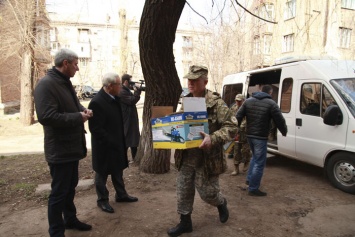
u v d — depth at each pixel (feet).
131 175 17.87
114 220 12.12
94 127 12.29
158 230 11.37
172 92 17.43
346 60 17.87
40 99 9.26
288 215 12.84
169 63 16.56
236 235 11.03
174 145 9.49
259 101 15.02
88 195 14.92
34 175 18.02
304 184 17.24
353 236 11.06
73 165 10.49
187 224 10.98
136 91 19.98
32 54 46.39
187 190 10.65
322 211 13.24
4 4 44.32
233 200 14.62
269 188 16.53
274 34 32.94
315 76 17.47
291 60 20.39
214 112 10.19
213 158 10.12
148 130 18.33
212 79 61.41
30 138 37.78
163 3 14.32
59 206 10.05
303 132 18.15
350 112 15.24
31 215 12.62
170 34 15.60
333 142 16.06
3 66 60.34
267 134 15.14
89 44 132.26
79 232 11.18
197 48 65.72
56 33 54.39
